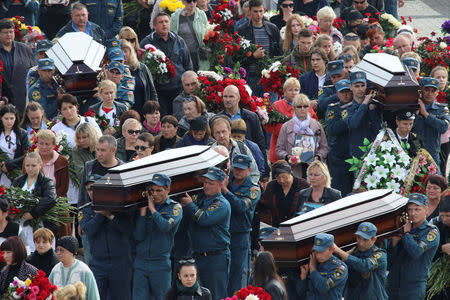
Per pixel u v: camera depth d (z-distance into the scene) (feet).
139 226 82.48
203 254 86.74
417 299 85.97
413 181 100.37
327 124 107.76
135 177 80.74
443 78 119.75
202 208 86.02
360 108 102.89
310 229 78.18
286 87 116.37
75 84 111.96
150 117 111.55
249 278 84.99
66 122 106.52
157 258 83.25
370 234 77.97
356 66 104.68
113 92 112.27
